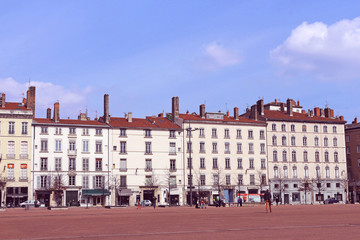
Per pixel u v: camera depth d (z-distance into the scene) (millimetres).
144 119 109750
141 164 101438
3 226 27750
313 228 21594
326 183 116188
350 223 24891
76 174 96438
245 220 29312
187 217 35594
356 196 121312
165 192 102500
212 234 19156
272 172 112312
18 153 93438
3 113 93375
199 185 104125
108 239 17844
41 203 93750
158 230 21812
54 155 95625
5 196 91125
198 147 106688
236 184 108375
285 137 114750
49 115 106125
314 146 117125
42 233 21469
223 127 109438
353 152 123438
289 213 40875
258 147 111938
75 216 42188
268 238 17219
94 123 100188
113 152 99688
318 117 121062
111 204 98000
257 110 117500
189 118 108125
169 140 104438
